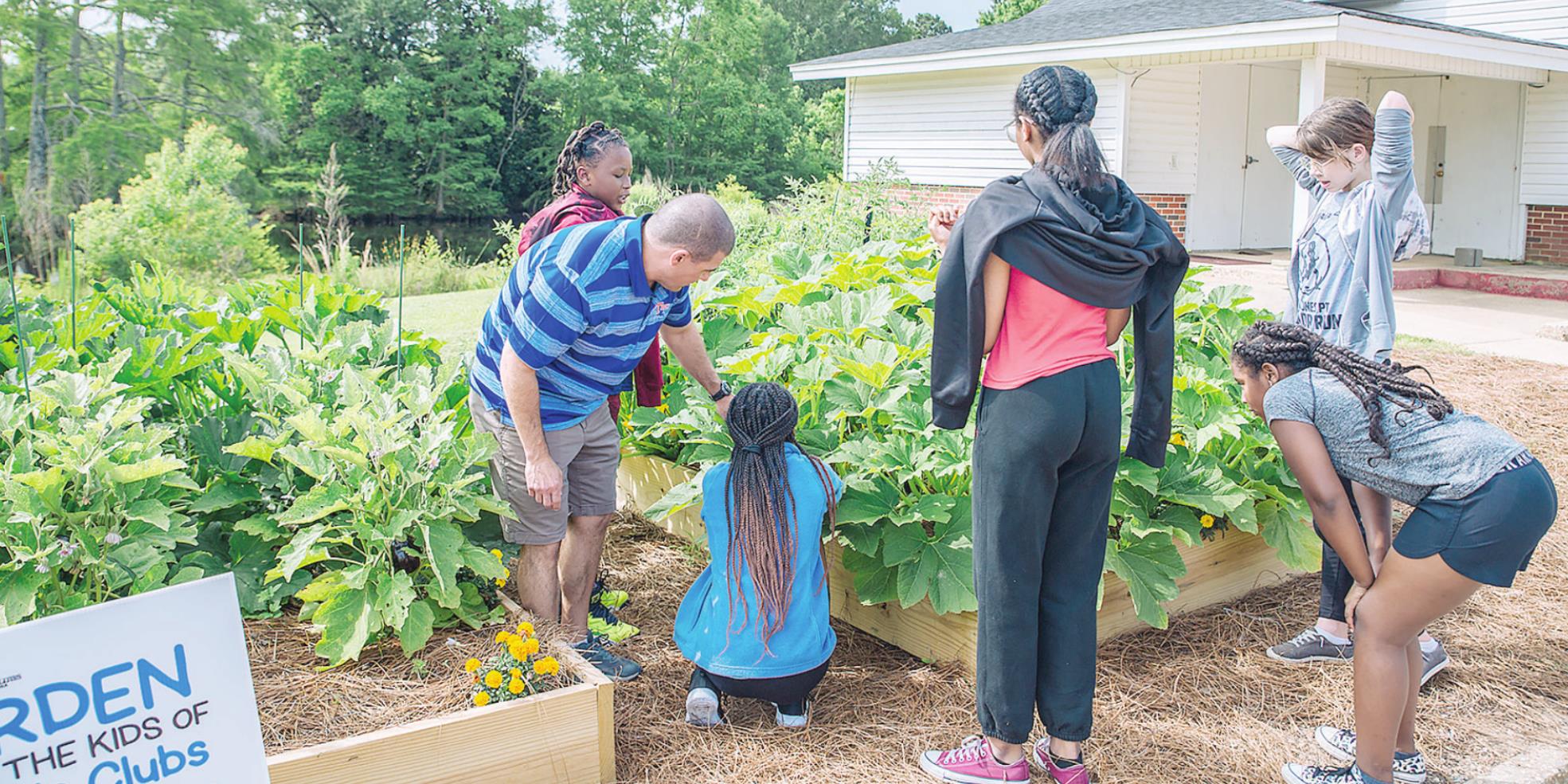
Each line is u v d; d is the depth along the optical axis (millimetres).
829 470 3184
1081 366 2598
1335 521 2715
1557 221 15148
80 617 2062
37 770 2020
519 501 3230
